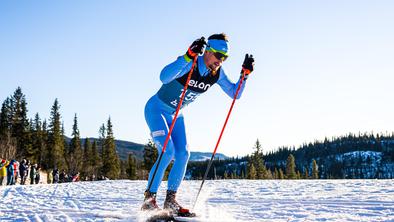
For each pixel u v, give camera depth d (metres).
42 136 50.06
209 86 3.94
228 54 3.74
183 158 3.85
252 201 6.07
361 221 4.04
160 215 3.68
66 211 4.78
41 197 7.30
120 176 58.84
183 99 3.91
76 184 11.98
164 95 3.88
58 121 49.81
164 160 3.71
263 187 9.20
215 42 3.70
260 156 57.88
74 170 48.81
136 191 8.58
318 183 10.33
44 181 35.62
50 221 4.11
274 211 4.87
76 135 54.00
